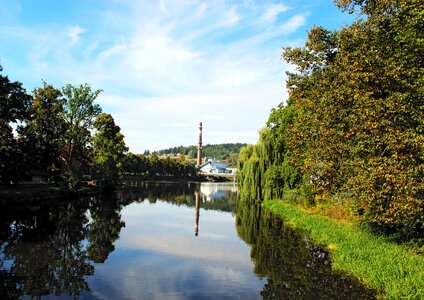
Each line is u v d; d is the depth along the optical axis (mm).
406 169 12945
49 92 55219
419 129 13148
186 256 19516
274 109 45125
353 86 15656
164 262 18125
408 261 14430
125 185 91000
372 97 14812
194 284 14523
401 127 13930
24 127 46781
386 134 13359
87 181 67938
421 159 13688
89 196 55031
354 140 17422
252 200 50188
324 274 15336
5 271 16156
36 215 33219
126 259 18719
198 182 155000
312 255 18969
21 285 14258
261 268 16797
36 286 14156
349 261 15992
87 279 15133
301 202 38156
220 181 185375
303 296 12875
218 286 14234
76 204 44062
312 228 25344
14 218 30938
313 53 21984
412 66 14383
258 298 12828
